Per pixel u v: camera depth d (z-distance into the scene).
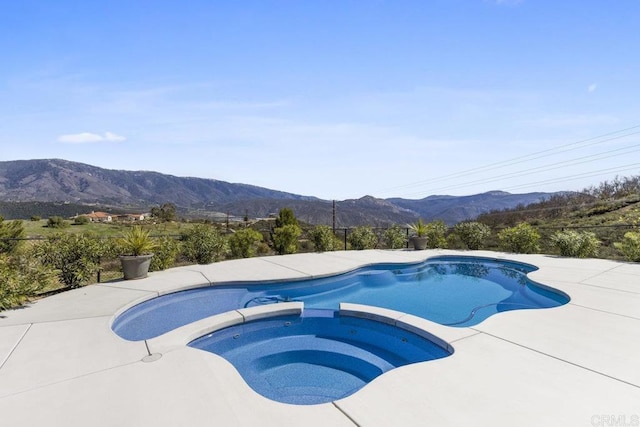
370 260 9.09
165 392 2.53
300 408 2.34
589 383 2.69
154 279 6.53
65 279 5.92
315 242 11.56
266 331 4.65
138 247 6.66
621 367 2.97
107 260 7.38
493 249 12.26
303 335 4.60
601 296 5.27
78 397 2.46
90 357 3.14
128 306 4.89
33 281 4.82
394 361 3.91
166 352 3.28
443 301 6.36
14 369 2.89
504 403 2.40
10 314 4.41
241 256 10.25
